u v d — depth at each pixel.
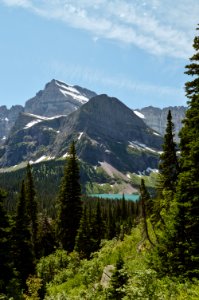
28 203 54.47
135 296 10.48
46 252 56.66
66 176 47.44
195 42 17.62
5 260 25.11
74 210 46.91
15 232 34.47
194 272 13.69
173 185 22.11
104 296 13.98
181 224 15.10
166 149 23.08
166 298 11.33
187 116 17.23
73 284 23.06
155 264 15.26
